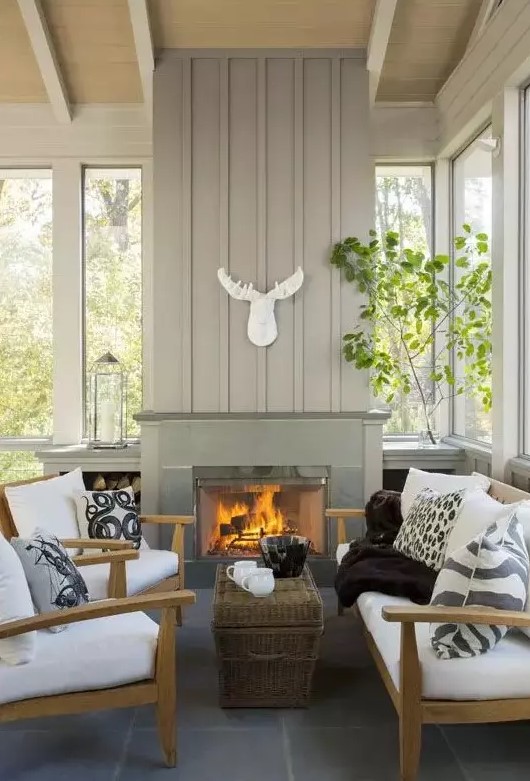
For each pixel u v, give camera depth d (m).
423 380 5.17
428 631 2.54
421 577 3.04
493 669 2.27
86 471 4.84
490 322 4.46
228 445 4.65
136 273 5.18
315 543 4.73
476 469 4.54
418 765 2.40
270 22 4.54
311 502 4.74
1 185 5.20
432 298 4.68
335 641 3.68
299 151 4.69
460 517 3.10
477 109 4.26
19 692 2.30
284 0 4.42
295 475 4.68
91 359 5.18
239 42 4.66
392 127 5.12
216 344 4.70
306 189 4.70
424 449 4.74
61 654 2.38
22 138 5.07
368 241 4.78
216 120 4.68
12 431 5.20
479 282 4.54
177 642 3.66
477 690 2.26
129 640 2.47
